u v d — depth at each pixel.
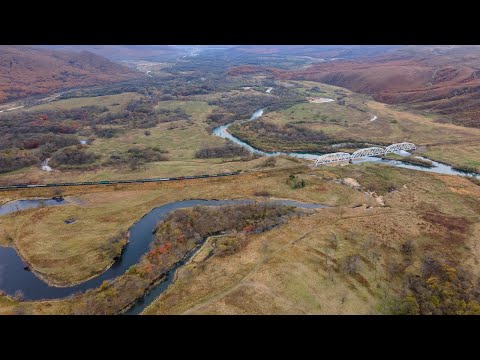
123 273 96.12
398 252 103.00
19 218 123.12
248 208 126.25
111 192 143.25
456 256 102.12
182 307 82.00
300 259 97.88
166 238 108.31
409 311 80.06
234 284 89.19
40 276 95.44
